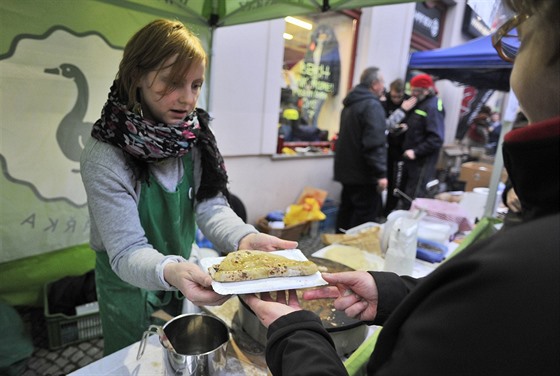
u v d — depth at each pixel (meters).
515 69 0.40
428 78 3.55
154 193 1.04
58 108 1.73
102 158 0.92
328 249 1.55
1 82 1.54
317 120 4.14
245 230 1.07
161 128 0.93
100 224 0.92
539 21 0.36
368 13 4.09
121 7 1.79
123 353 0.91
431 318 0.38
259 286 0.74
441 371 0.36
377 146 2.91
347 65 4.26
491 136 6.07
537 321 0.32
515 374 0.32
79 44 1.72
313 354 0.51
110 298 1.15
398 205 4.05
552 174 0.35
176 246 1.15
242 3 1.95
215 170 1.15
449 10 5.76
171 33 0.86
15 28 1.53
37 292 1.97
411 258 1.31
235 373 0.86
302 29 3.59
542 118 0.39
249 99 3.09
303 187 3.95
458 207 2.04
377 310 0.76
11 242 1.73
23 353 1.68
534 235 0.34
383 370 0.41
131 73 0.88
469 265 0.36
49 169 1.77
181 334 0.91
